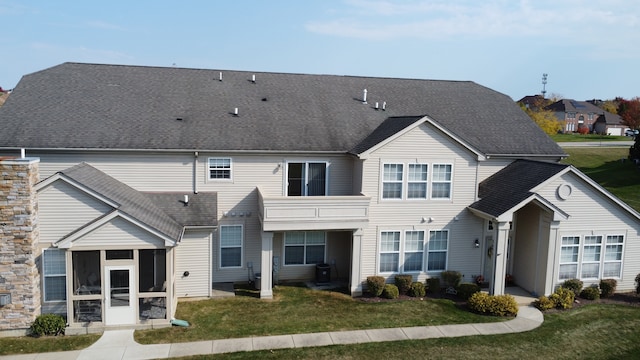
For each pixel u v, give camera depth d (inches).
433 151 869.8
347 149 896.3
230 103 959.0
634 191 1625.2
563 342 667.4
